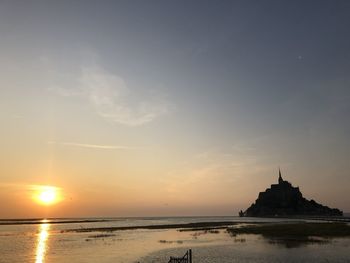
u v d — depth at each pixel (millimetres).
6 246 64562
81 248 59562
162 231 106438
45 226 174875
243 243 60594
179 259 39125
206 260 41938
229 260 41719
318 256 43344
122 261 43875
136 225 166500
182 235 86062
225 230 101500
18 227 163125
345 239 63781
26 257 49219
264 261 40688
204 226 135000
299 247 52625
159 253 50125
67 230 123875
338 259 41031
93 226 160375
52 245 65562
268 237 71250
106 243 68188
